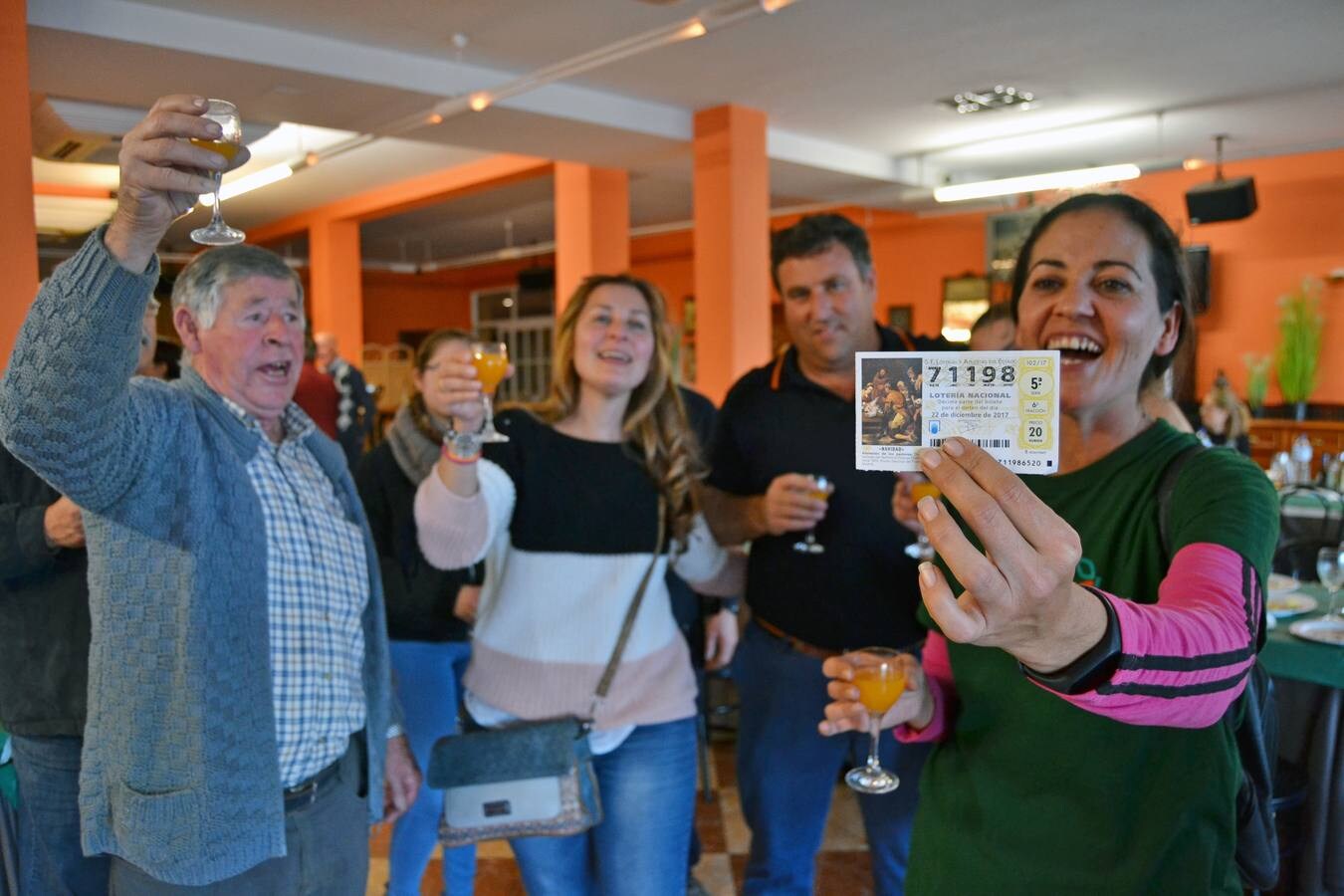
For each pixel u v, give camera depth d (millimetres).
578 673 1742
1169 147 7711
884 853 1935
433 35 4902
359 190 9312
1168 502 983
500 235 12586
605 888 1766
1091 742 988
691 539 1931
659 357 1867
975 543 1209
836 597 1964
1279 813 2072
